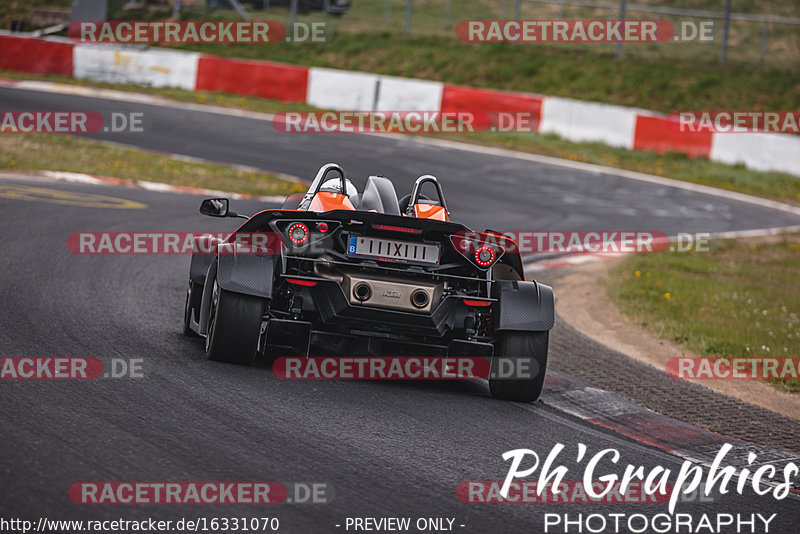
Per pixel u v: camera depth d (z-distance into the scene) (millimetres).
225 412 18859
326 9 151750
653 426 23797
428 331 22859
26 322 25016
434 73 134750
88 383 19688
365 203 24938
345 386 22484
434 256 23203
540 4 163500
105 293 31188
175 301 31922
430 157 90562
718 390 29453
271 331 23266
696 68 132750
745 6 164125
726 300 45312
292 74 113500
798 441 24109
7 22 143125
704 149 105562
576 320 39031
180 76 115500
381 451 17812
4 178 56781
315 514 14352
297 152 85500
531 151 101812
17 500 13281
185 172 70062
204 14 141875
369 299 22312
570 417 23406
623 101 126312
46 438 15898
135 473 14945
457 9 163125
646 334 37344
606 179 90750
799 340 37812
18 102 94000
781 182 100562
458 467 17641
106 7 129750
